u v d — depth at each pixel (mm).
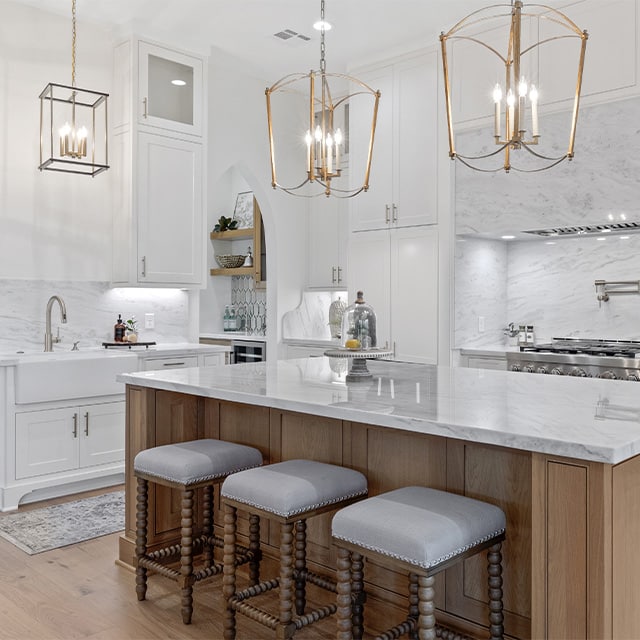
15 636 2412
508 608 2168
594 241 4641
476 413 2020
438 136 4789
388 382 2748
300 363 3547
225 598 2379
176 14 4520
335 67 5484
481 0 4230
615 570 1655
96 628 2484
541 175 4262
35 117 4480
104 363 4266
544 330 4918
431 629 1757
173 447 2768
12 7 4363
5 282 4379
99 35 4762
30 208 4473
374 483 2525
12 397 3889
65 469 4121
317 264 6211
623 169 3910
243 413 3033
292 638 2404
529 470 2107
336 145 2857
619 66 3918
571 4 4105
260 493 2221
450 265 4711
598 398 2314
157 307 5199
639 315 4430
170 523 3127
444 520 1864
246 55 5254
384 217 5148
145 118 4734
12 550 3258
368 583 2537
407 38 4863
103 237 4832
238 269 7402
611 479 1626
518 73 2104
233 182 8102
